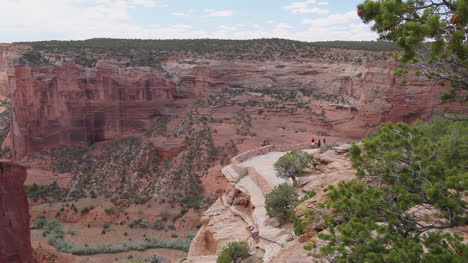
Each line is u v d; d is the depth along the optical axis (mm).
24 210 19688
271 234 20594
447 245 7688
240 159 37375
